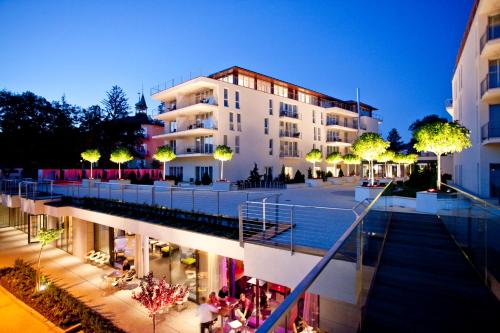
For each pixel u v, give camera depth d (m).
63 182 27.09
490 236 4.48
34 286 10.95
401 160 29.61
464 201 6.82
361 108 46.94
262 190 21.98
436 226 7.81
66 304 9.33
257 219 8.28
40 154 35.53
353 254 4.32
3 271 12.45
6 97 34.50
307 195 17.55
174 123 32.03
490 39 14.81
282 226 7.82
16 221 21.34
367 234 4.93
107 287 10.76
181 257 10.46
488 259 4.36
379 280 4.40
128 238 13.11
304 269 5.88
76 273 12.23
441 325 3.21
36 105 36.53
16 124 34.66
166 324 8.38
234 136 28.03
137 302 9.63
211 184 24.30
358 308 4.09
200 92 29.22
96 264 13.34
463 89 20.23
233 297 9.19
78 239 14.27
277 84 34.00
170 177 28.44
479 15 15.28
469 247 5.73
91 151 25.52
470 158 17.56
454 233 6.88
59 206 13.76
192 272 10.09
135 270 11.86
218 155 21.48
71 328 8.12
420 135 11.36
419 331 3.13
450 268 4.82
